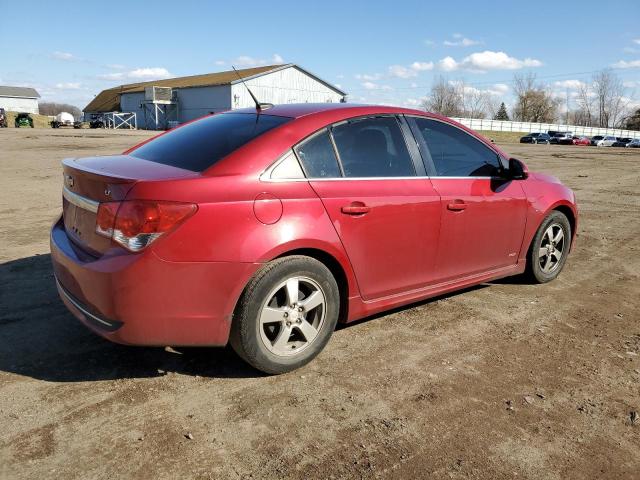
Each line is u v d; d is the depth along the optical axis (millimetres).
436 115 4062
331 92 60562
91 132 41719
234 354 3426
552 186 4887
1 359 3238
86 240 2977
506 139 64188
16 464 2328
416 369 3303
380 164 3580
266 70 55062
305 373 3211
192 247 2756
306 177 3201
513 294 4719
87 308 2908
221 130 3518
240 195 2910
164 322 2779
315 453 2482
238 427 2654
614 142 59031
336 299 3312
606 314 4316
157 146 3680
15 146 21328
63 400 2830
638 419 2848
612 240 7043
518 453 2537
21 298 4211
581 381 3225
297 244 3049
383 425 2715
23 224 6992
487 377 3232
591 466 2467
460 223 3951
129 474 2297
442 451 2531
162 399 2877
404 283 3713
